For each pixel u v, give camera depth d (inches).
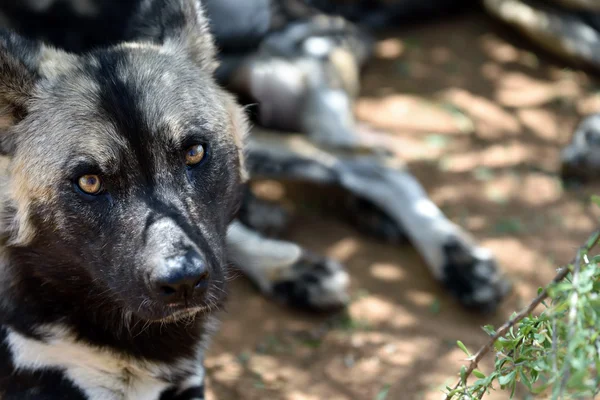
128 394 133.7
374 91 272.4
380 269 204.4
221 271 123.3
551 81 283.4
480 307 189.2
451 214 221.3
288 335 182.4
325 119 231.3
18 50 126.0
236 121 139.8
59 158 120.3
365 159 215.8
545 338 92.0
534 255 207.5
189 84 130.3
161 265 109.2
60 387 128.7
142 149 119.7
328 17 277.9
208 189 126.2
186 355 138.8
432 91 273.6
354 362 173.6
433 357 174.7
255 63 232.4
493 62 291.4
